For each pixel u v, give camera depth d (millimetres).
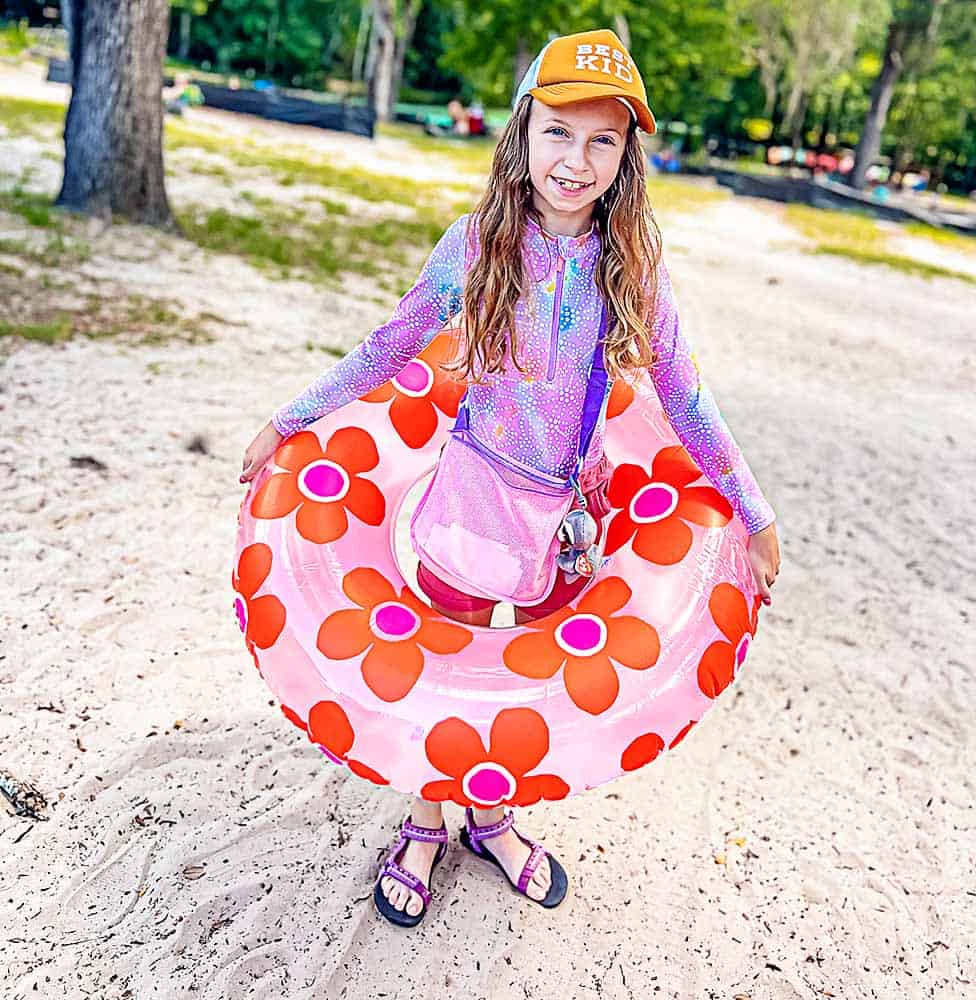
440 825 2570
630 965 2492
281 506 2410
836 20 26703
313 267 8625
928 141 34812
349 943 2428
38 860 2543
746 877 2809
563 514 2299
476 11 24812
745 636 2266
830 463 6039
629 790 3082
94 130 8562
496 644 2213
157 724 3041
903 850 2975
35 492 4117
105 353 5688
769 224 18047
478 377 2162
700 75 32688
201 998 2256
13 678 3115
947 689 3826
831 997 2480
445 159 20859
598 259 2117
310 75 43406
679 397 2254
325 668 2150
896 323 10531
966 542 5172
